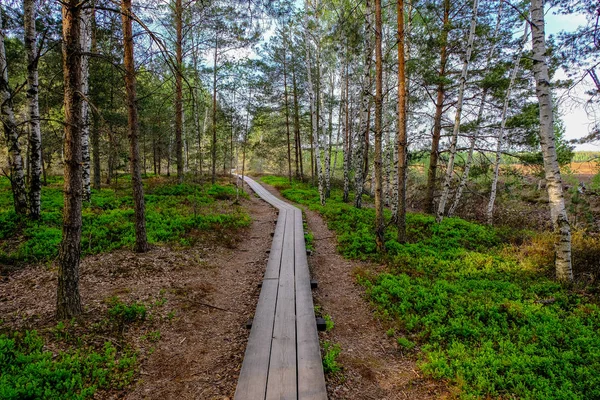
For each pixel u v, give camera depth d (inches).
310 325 211.3
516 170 657.6
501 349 186.7
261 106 1058.7
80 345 184.7
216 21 624.1
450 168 493.7
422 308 244.4
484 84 522.6
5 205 452.1
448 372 171.5
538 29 288.7
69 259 206.5
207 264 342.0
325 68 978.7
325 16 795.4
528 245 390.0
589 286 266.8
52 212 426.9
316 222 577.9
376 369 183.2
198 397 156.9
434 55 557.3
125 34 312.3
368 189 1162.6
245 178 1456.7
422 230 467.8
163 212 496.1
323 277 324.8
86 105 500.1
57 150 814.5
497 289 274.1
